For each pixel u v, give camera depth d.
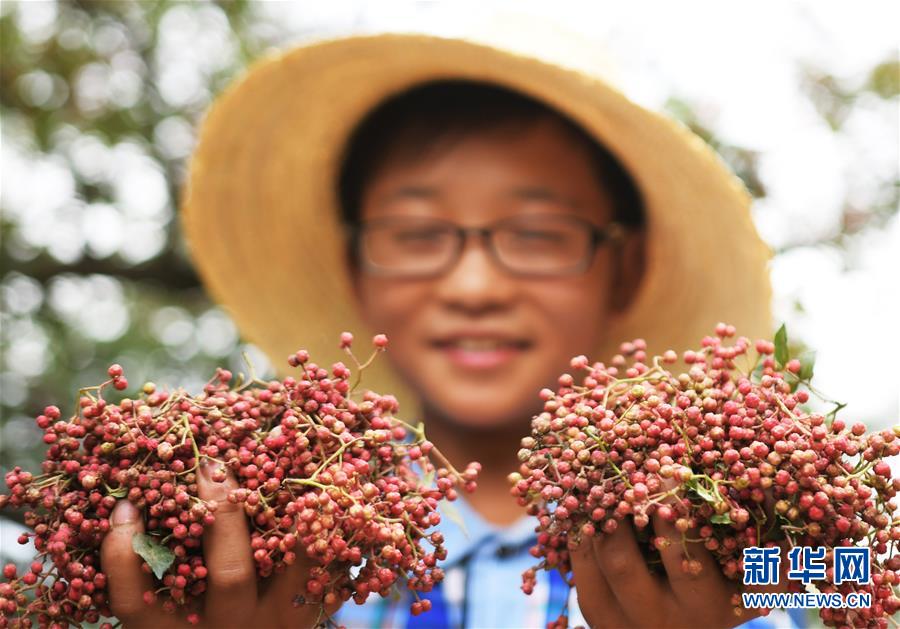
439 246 0.73
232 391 0.53
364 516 0.49
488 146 0.73
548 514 0.52
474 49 0.71
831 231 0.92
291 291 0.84
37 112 1.01
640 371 0.53
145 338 1.04
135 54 1.02
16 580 0.51
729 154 0.92
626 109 0.71
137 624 0.51
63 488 0.51
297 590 0.52
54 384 1.01
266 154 0.80
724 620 0.52
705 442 0.50
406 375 0.74
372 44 0.73
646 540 0.52
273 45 1.02
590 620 0.54
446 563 0.69
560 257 0.72
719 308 0.77
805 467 0.49
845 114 0.93
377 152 0.76
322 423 0.51
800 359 0.53
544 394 0.52
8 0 0.99
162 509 0.50
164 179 1.02
